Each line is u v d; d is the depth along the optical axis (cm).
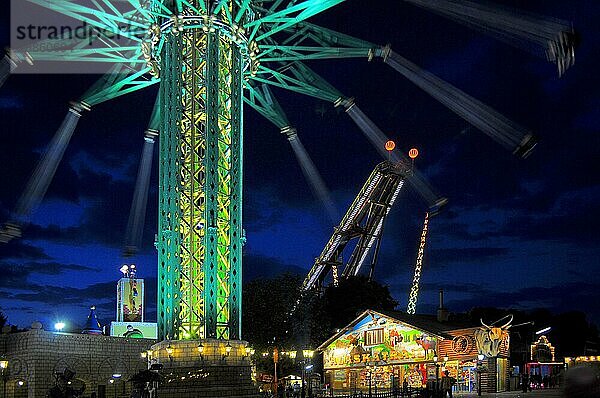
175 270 3953
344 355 6456
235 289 4094
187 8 4316
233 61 4372
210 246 3966
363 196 8531
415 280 9700
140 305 7525
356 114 5691
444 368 5725
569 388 591
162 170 4125
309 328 7500
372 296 7650
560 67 3931
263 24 4853
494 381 5491
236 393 3759
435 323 6291
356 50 5069
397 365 6031
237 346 3931
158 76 4934
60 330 5503
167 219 4031
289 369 7406
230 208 4150
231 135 4266
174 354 3800
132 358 5222
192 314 3944
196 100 4203
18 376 4556
